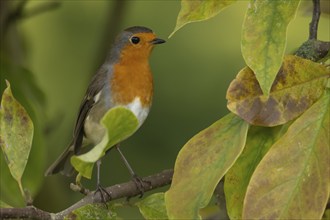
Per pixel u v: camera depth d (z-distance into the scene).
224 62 13.59
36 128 9.19
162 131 13.48
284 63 5.43
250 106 5.39
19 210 5.55
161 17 13.91
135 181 7.20
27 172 9.19
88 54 14.20
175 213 5.27
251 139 5.85
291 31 13.06
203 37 13.73
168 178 7.31
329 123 5.21
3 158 8.59
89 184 13.34
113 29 12.32
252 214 5.00
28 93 10.38
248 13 5.22
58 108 14.12
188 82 13.56
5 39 12.00
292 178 5.05
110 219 6.02
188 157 5.41
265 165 5.09
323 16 7.93
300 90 5.42
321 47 6.29
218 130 5.47
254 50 5.12
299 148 5.13
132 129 4.94
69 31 14.26
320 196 5.00
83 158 4.90
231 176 5.73
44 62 14.24
